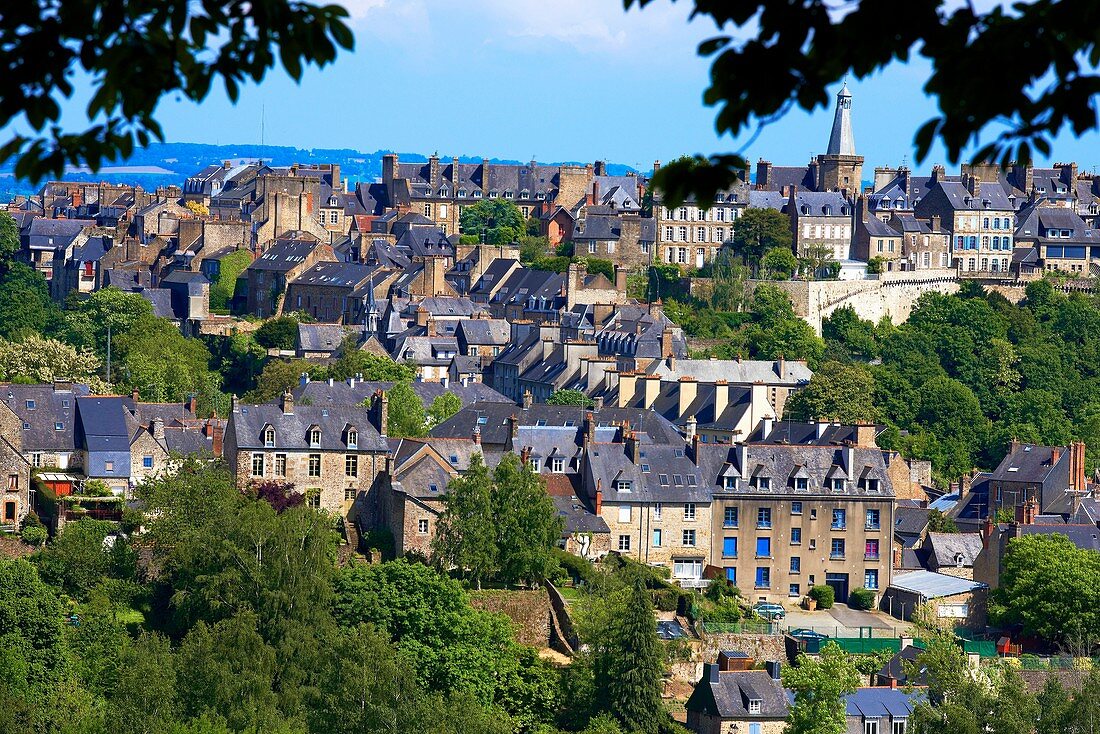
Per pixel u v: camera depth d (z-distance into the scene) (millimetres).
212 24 47219
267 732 197250
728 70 45656
